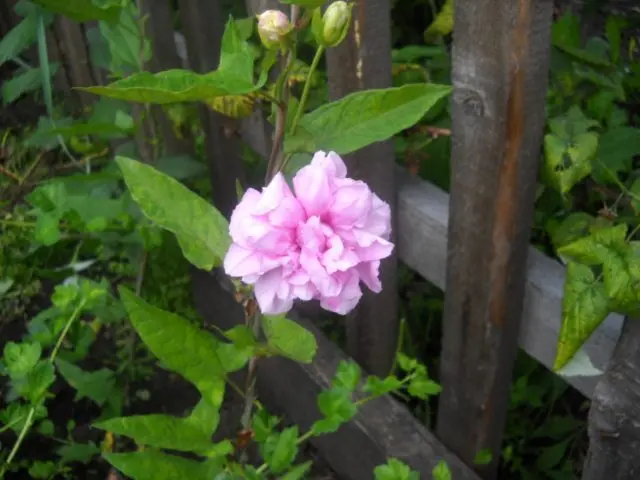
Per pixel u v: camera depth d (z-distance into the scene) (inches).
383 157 15.3
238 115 16.6
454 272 14.4
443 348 15.7
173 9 24.2
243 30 16.3
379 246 9.8
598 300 11.6
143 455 12.0
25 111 33.3
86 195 21.1
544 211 16.6
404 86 10.7
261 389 21.4
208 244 11.6
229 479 12.8
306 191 9.6
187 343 11.7
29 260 24.5
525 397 17.7
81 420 21.0
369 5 13.8
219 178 21.5
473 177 13.0
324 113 11.1
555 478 17.5
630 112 18.8
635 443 12.1
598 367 13.0
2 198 29.0
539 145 12.5
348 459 18.5
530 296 14.0
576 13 20.7
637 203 13.8
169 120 21.8
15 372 15.9
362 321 17.7
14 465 19.2
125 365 21.5
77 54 26.4
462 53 12.2
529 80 11.7
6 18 30.4
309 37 16.1
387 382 14.1
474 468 16.6
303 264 9.5
